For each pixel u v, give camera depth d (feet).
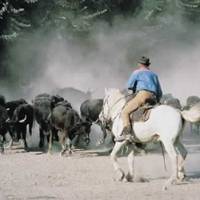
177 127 44.91
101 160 62.34
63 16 140.67
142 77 47.44
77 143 72.43
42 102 73.20
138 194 42.32
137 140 47.26
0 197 41.83
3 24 129.08
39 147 75.41
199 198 40.65
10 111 76.95
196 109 45.03
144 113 46.24
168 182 44.50
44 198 41.34
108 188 45.16
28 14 136.77
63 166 57.93
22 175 52.42
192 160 63.52
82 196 41.88
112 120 50.34
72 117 66.49
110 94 51.16
